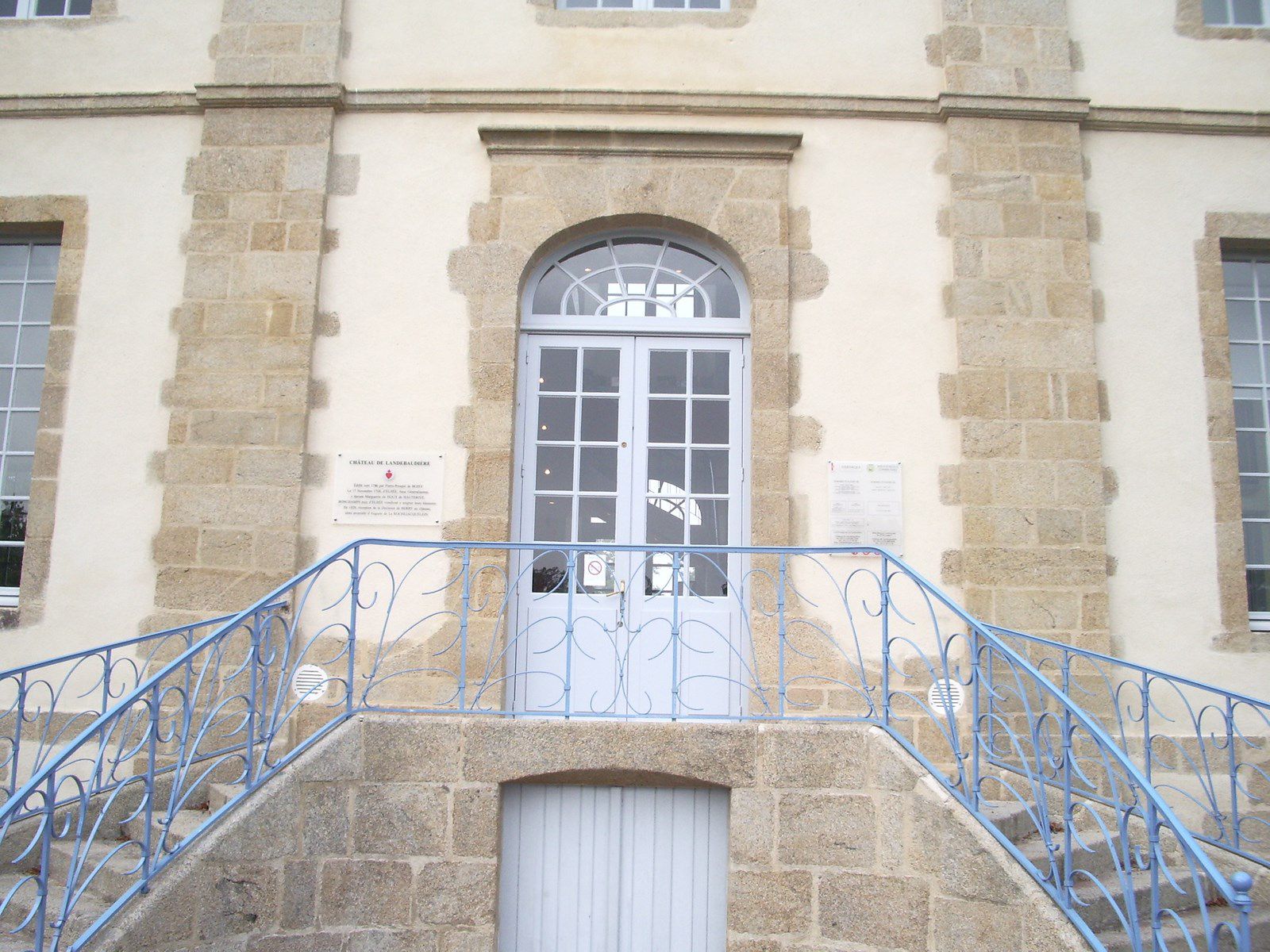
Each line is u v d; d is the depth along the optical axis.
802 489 5.90
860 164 6.27
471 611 5.74
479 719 4.62
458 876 4.48
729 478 6.12
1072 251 6.12
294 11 6.38
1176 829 3.09
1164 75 6.48
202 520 5.78
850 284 6.12
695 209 6.18
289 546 5.74
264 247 6.07
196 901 3.86
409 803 4.51
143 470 5.92
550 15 6.47
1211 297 6.20
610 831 4.96
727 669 5.88
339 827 4.42
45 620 5.76
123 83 6.40
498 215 6.14
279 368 5.92
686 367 6.25
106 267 6.16
